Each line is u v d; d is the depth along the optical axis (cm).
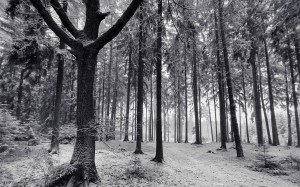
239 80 1992
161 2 914
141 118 1152
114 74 2259
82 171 474
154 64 1449
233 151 1369
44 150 431
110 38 543
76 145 504
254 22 1388
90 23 579
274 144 1698
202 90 2702
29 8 712
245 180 693
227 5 1298
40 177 490
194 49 1018
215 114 2638
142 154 1105
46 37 886
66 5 956
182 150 1479
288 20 973
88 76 532
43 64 983
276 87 2239
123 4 845
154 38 1034
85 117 508
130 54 1644
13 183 431
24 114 1554
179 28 902
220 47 1435
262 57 1981
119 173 642
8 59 873
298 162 873
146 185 566
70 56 987
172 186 581
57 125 1005
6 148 457
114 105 2034
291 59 1703
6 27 739
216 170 856
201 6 900
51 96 1631
